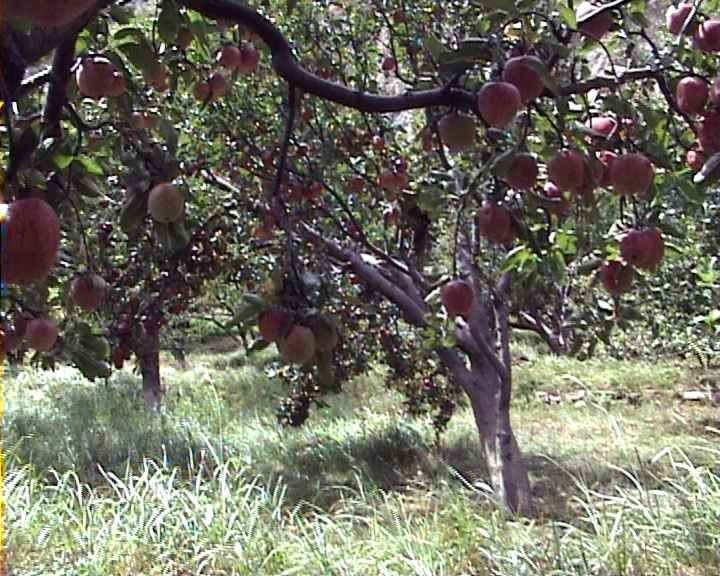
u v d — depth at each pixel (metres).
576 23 2.20
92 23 2.37
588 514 5.18
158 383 9.80
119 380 12.23
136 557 4.74
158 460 7.20
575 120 2.56
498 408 6.06
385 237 6.53
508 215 2.44
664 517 4.68
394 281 6.45
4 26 1.50
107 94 2.40
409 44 5.19
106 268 5.31
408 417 8.79
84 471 6.99
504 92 2.05
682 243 6.32
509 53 2.25
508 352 6.14
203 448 7.54
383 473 7.11
